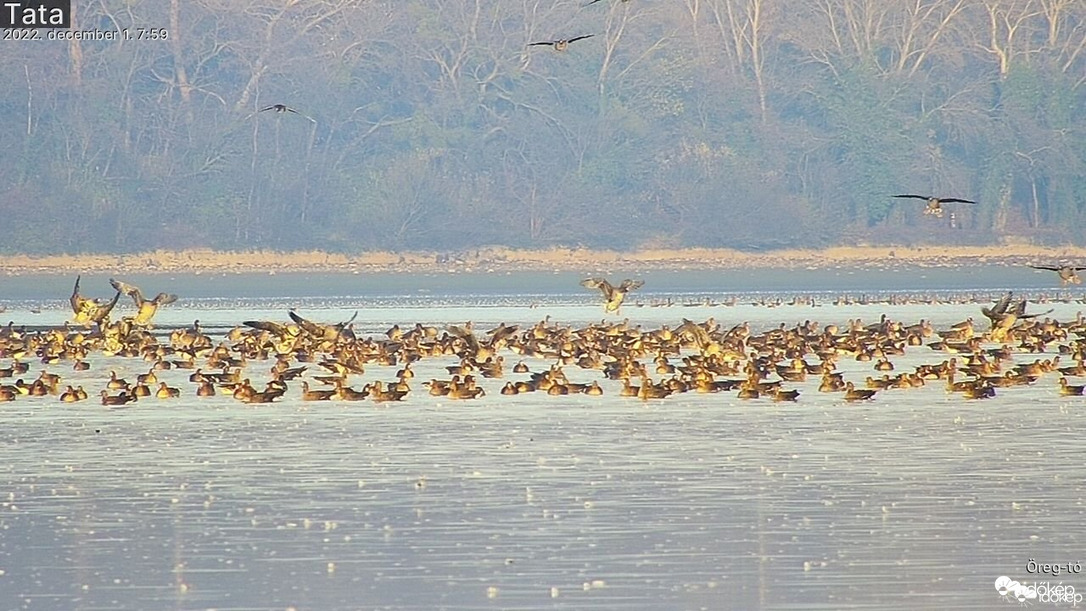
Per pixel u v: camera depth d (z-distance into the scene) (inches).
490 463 1216.2
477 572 882.1
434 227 4690.0
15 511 1045.8
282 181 4731.8
